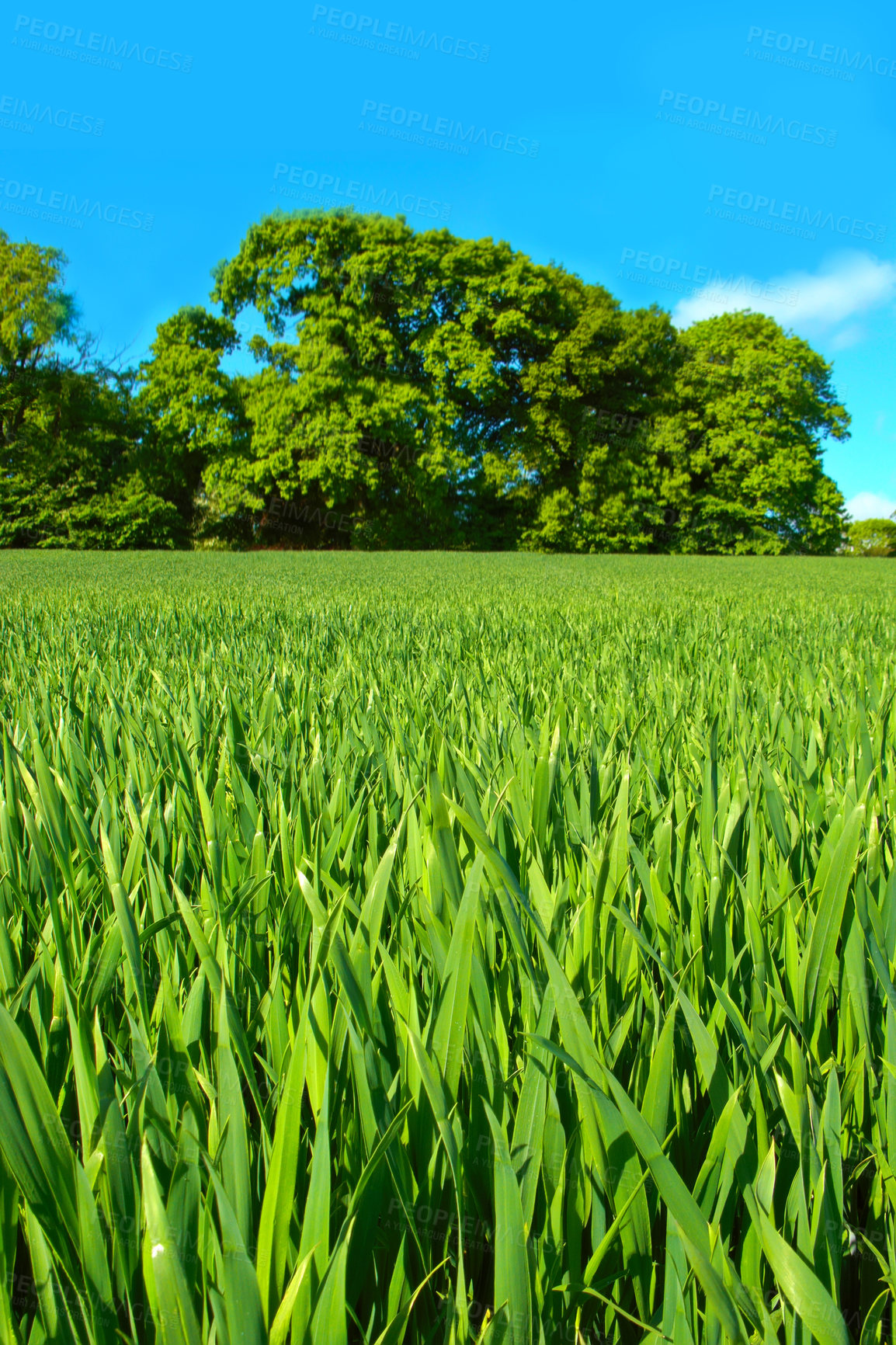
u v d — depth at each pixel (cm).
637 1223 66
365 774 159
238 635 427
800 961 92
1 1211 64
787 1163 74
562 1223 66
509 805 130
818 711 217
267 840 130
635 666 321
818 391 4397
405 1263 65
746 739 182
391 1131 62
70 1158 63
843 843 86
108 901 110
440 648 371
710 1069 73
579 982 87
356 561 2195
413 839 113
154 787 145
